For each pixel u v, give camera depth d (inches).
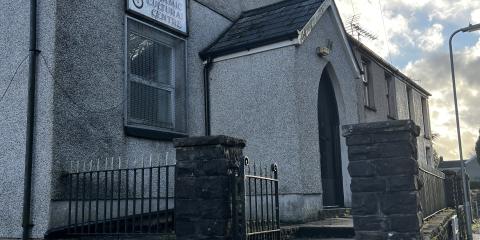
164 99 355.3
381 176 215.3
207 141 210.7
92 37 296.7
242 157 217.3
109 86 305.4
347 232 279.3
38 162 265.3
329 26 408.2
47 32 273.7
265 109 351.3
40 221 259.3
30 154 264.8
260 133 350.3
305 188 331.3
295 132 335.9
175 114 361.1
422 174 269.3
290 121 339.3
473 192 884.6
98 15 302.8
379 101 641.6
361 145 220.7
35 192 263.4
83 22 291.3
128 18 327.3
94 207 281.3
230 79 372.5
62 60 274.7
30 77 271.1
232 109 367.9
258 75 358.6
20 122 274.1
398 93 735.1
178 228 210.1
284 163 336.5
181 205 211.3
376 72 645.9
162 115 351.3
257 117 353.7
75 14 286.4
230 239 204.5
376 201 214.8
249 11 445.7
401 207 210.4
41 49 274.4
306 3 395.5
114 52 312.5
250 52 363.6
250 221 225.5
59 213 263.3
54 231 256.5
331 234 282.5
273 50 353.7
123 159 308.5
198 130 376.2
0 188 275.0
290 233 277.6
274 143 343.3
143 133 323.3
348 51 435.5
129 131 312.7
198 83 382.6
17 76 279.7
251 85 360.8
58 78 270.8
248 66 364.5
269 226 248.5
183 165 213.9
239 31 402.9
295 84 341.1
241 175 215.0
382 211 213.3
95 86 295.0
